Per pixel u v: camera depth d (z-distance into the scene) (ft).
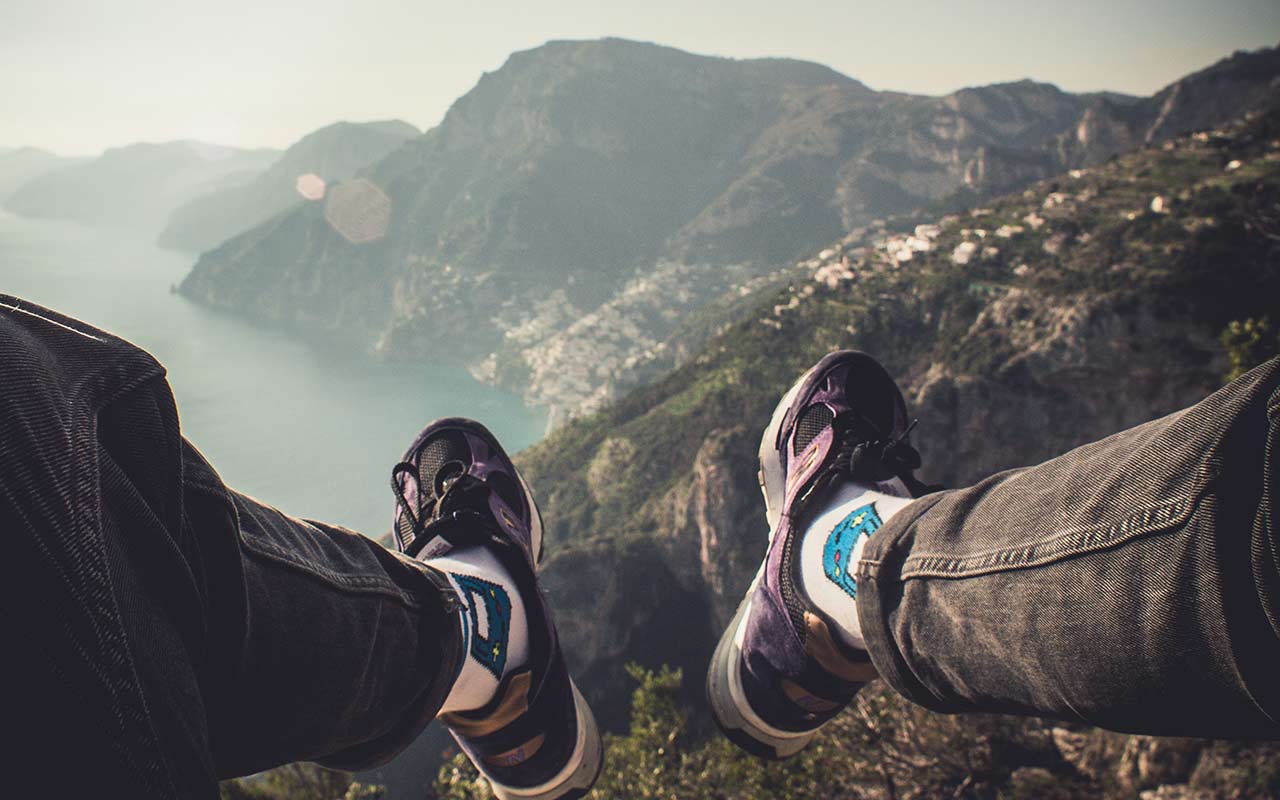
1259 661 2.42
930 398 290.76
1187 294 260.83
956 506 4.17
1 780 1.45
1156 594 2.77
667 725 52.01
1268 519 2.51
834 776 51.90
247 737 2.69
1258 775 61.41
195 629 2.16
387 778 260.01
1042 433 279.90
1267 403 2.68
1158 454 3.01
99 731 1.61
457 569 5.37
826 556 6.11
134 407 2.22
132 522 2.01
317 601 3.00
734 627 7.52
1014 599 3.41
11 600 1.58
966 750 62.80
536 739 5.94
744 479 317.83
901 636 4.10
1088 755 77.05
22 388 1.85
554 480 471.21
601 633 330.54
